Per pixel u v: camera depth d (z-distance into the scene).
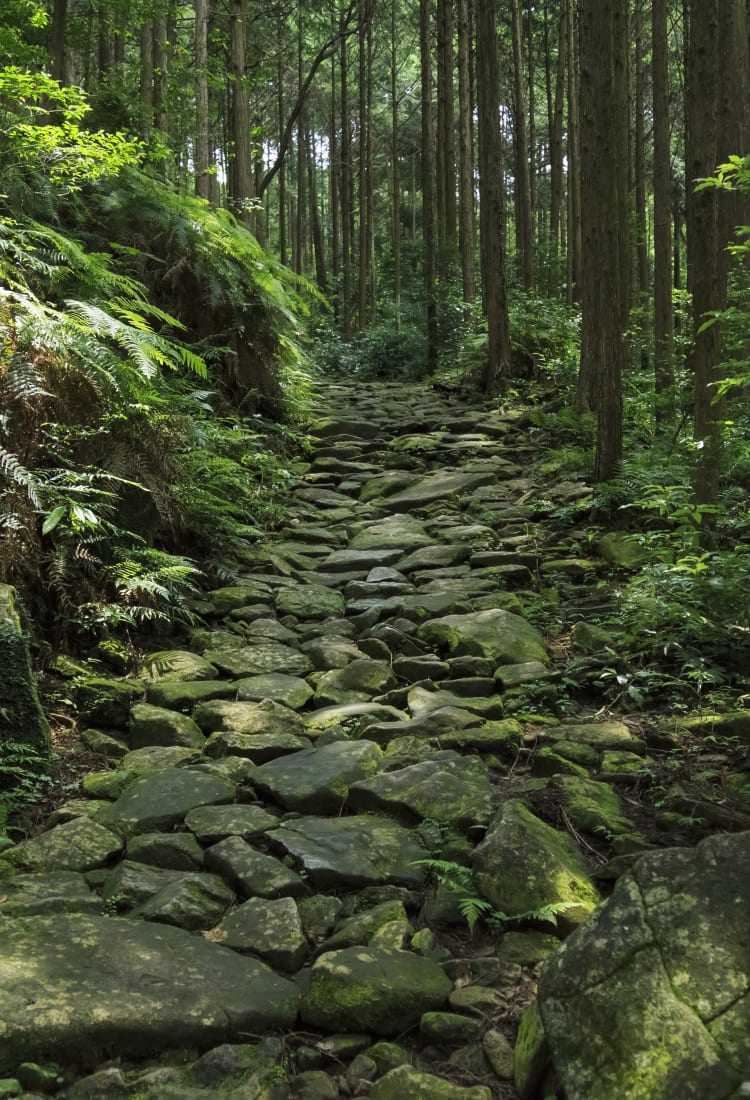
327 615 5.45
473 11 22.95
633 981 1.98
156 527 5.36
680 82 23.53
